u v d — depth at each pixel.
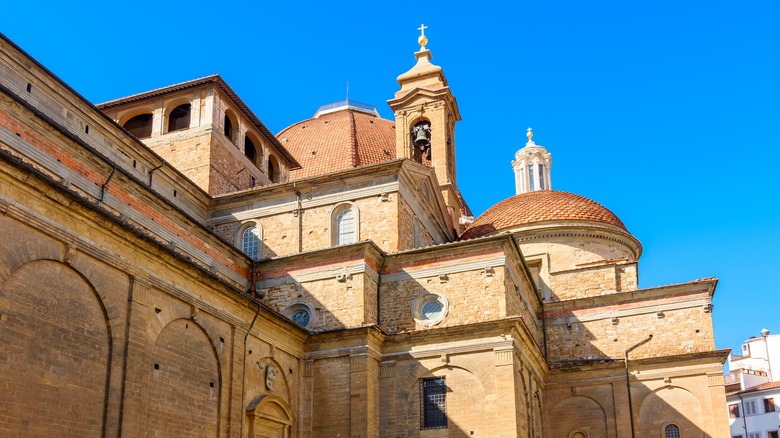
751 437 76.31
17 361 20.61
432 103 56.53
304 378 34.47
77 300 22.95
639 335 44.78
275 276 37.09
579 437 43.41
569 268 49.53
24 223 21.33
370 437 33.06
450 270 35.94
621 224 52.81
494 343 33.62
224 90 45.53
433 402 34.09
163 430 25.52
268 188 40.22
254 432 30.25
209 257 35.28
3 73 30.61
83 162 30.16
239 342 30.25
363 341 34.03
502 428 32.44
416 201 41.69
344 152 67.06
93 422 22.81
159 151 44.25
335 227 38.91
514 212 52.22
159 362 25.83
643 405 43.22
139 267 25.38
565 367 44.16
